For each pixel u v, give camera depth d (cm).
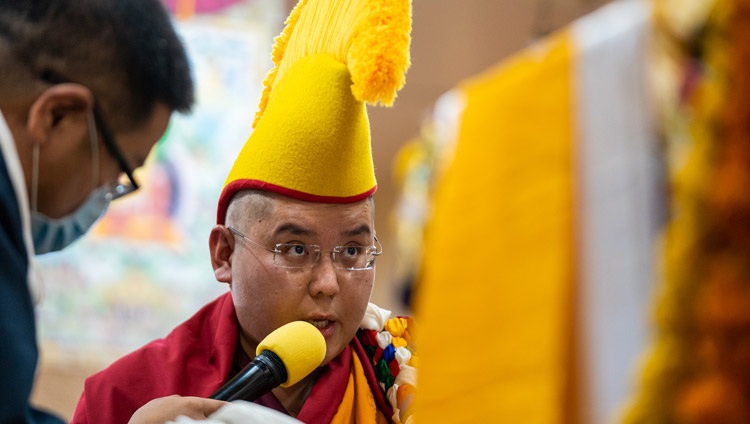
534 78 126
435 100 771
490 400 125
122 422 261
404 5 233
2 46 172
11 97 172
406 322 287
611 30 121
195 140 775
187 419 190
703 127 111
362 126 256
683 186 111
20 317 162
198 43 784
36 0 174
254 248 255
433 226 137
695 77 114
